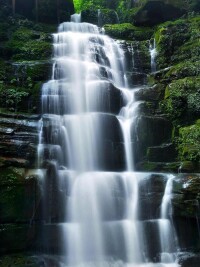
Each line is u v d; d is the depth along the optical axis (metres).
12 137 10.48
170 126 13.17
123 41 17.33
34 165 10.20
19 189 9.39
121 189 10.51
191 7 20.00
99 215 10.11
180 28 17.34
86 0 24.02
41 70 13.88
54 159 10.76
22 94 12.66
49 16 19.67
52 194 9.80
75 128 11.73
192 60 15.71
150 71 16.77
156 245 10.06
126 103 13.75
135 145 12.55
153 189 10.63
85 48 16.05
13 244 9.24
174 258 10.02
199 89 13.44
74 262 9.42
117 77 15.20
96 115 12.16
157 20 19.48
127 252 9.82
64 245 9.53
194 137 12.20
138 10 19.41
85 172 10.87
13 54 15.58
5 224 9.19
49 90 12.84
